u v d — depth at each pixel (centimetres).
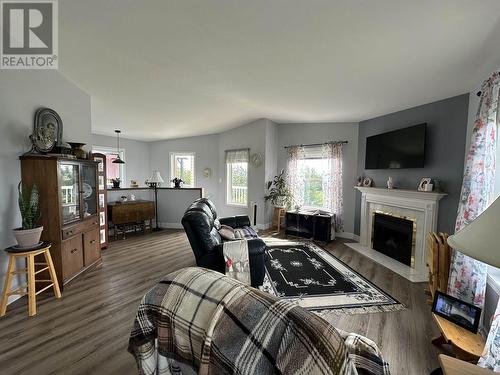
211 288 87
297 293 256
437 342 180
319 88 302
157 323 90
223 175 627
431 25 166
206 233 245
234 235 324
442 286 230
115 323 199
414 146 340
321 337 64
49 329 189
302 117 466
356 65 235
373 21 167
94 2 163
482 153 206
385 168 390
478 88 264
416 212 336
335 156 477
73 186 274
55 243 246
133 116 462
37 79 257
